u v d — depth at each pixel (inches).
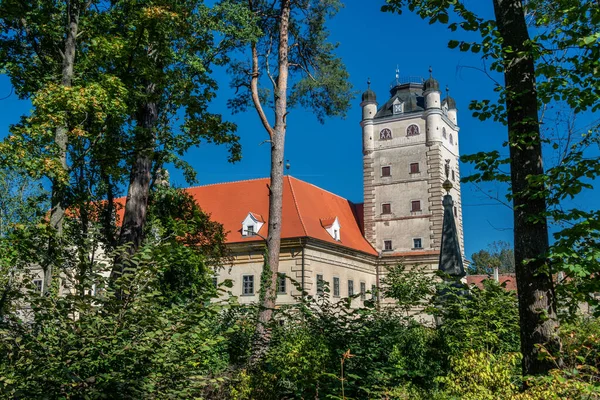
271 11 971.9
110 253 328.2
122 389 261.9
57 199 655.1
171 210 977.5
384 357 428.5
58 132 655.1
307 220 1721.2
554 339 327.9
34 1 735.1
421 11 404.8
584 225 308.8
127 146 785.6
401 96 2118.6
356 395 377.7
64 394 256.5
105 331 271.7
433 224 1967.3
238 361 474.6
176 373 281.3
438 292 585.6
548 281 339.3
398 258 1975.9
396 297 854.5
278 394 408.2
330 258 1724.9
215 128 877.8
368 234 2054.6
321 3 991.0
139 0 740.0
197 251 803.4
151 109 826.2
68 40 699.4
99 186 852.6
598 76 360.2
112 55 713.0
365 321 435.2
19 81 755.4
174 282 676.1
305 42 1008.9
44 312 276.2
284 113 903.1
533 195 335.9
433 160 2009.1
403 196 2033.7
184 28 786.2
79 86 633.6
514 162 360.8
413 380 422.6
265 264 761.6
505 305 507.8
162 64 803.4
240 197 1883.6
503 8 377.1
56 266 333.1
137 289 294.5
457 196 2154.3
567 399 262.7
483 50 375.2
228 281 307.4
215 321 463.8
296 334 441.7
